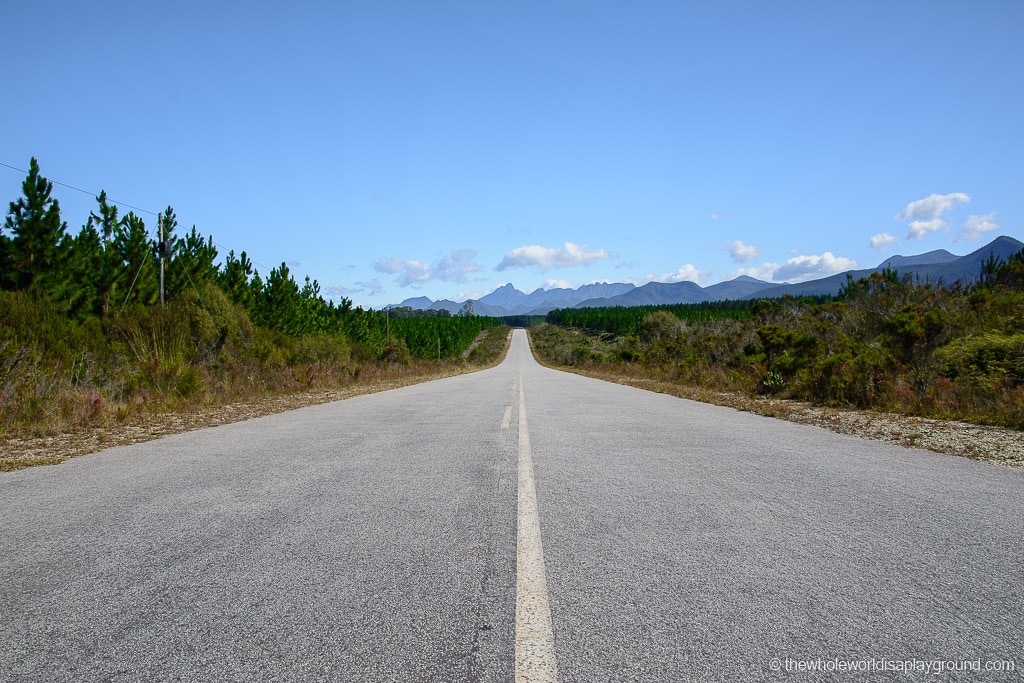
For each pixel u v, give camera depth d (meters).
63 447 7.54
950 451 7.01
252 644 2.46
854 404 12.30
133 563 3.38
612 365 42.50
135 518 4.27
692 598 2.89
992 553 3.51
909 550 3.56
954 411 10.24
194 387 14.04
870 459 6.52
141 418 10.77
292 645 2.45
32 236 18.91
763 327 20.08
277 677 2.22
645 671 2.25
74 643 2.48
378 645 2.45
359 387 21.53
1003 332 12.45
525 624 2.62
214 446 7.57
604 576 3.16
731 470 5.93
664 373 27.31
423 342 72.06
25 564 3.37
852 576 3.16
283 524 4.12
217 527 4.05
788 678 2.21
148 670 2.27
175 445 7.66
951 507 4.52
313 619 2.68
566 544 3.68
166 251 22.70
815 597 2.90
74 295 19.77
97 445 7.70
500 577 3.15
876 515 4.30
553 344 116.56
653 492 5.01
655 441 7.86
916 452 6.97
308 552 3.55
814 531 3.93
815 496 4.86
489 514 4.36
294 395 17.08
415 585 3.05
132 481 5.49
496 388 21.28
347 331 52.12
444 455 6.84
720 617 2.69
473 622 2.65
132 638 2.51
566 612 2.74
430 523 4.13
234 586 3.04
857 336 17.64
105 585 3.06
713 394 16.48
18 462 6.48
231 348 19.98
